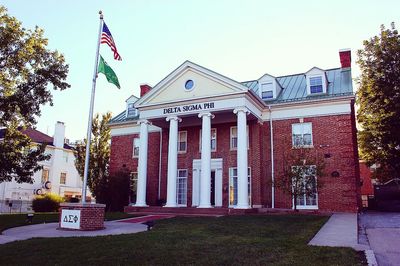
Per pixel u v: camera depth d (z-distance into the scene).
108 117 38.06
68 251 10.04
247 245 10.51
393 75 27.25
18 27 24.09
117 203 28.00
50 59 25.69
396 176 31.41
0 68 23.45
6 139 24.42
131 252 9.68
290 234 12.73
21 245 10.99
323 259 8.73
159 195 28.67
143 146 26.30
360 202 27.42
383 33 28.44
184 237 12.02
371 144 29.98
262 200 24.92
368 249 9.99
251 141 25.80
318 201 23.30
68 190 50.75
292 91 27.19
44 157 25.44
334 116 24.00
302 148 21.98
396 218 18.19
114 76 17.66
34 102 24.81
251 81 31.73
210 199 24.97
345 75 26.39
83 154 37.28
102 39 17.30
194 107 24.72
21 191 44.25
